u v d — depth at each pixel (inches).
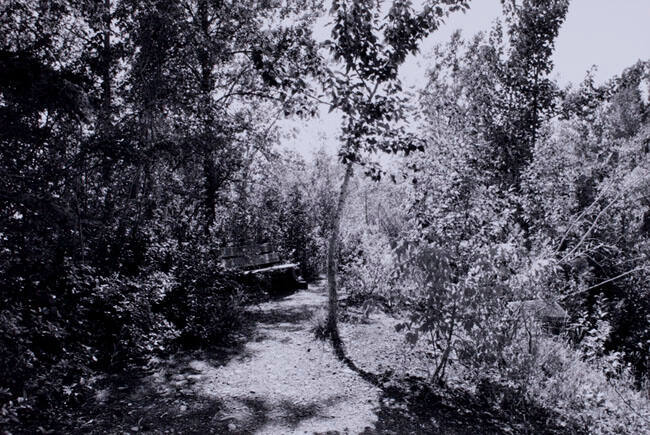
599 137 831.1
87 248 245.1
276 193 707.4
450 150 299.4
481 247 233.0
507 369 219.3
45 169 225.1
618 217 517.0
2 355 151.4
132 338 227.6
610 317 448.8
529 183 477.1
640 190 513.3
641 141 646.5
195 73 438.9
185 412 184.9
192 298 288.5
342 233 596.7
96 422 168.2
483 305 209.9
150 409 183.9
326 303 389.7
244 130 550.3
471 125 383.6
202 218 439.8
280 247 578.9
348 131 223.9
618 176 459.8
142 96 322.0
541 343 257.6
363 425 182.9
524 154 612.1
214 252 350.6
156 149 310.8
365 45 222.5
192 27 352.2
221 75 577.3
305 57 234.2
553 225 443.5
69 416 169.8
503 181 540.4
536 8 642.2
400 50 239.9
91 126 264.5
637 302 474.3
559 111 761.0
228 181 565.6
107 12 333.1
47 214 193.8
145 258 285.0
